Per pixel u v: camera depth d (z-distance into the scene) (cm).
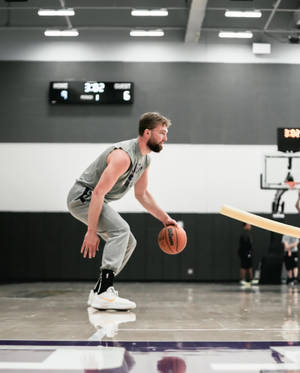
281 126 1109
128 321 288
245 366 157
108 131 1107
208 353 179
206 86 1116
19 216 1084
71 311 355
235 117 1109
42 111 1112
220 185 1095
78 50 1125
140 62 1121
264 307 411
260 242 1055
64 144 1106
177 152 1103
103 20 1126
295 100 1116
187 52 1124
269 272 998
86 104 1109
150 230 1069
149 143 345
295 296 583
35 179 1098
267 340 212
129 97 1105
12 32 1127
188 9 1016
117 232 348
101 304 350
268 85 1116
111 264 345
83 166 1102
